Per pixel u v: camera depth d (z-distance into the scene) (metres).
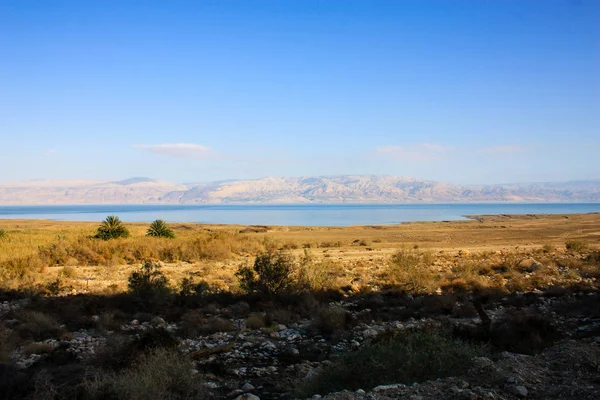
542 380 7.66
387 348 8.57
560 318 14.69
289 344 12.78
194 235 50.50
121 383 8.06
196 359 11.21
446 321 13.39
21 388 8.78
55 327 13.95
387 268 26.67
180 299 18.14
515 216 138.00
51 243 35.47
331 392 8.06
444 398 6.85
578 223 85.25
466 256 33.69
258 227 81.94
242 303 17.67
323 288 20.06
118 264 30.70
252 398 8.27
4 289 20.27
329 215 191.62
